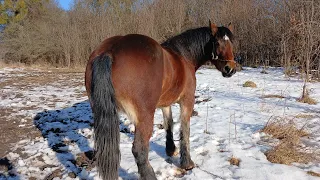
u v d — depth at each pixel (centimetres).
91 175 384
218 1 2500
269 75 1379
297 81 1166
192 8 2591
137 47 306
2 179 395
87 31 2689
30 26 2914
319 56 1191
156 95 313
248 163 411
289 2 1673
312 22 988
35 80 1446
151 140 516
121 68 294
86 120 661
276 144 481
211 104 771
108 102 281
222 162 418
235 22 2169
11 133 585
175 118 657
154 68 309
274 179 367
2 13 2911
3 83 1324
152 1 2664
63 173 404
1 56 2856
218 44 402
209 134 536
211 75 1438
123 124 612
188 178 375
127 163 419
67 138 541
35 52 2850
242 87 1045
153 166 407
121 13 2716
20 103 854
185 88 386
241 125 586
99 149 283
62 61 2817
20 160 442
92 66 298
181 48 404
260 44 1998
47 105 831
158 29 2481
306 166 407
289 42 1287
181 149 404
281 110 700
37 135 571
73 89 1131
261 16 2080
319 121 604
